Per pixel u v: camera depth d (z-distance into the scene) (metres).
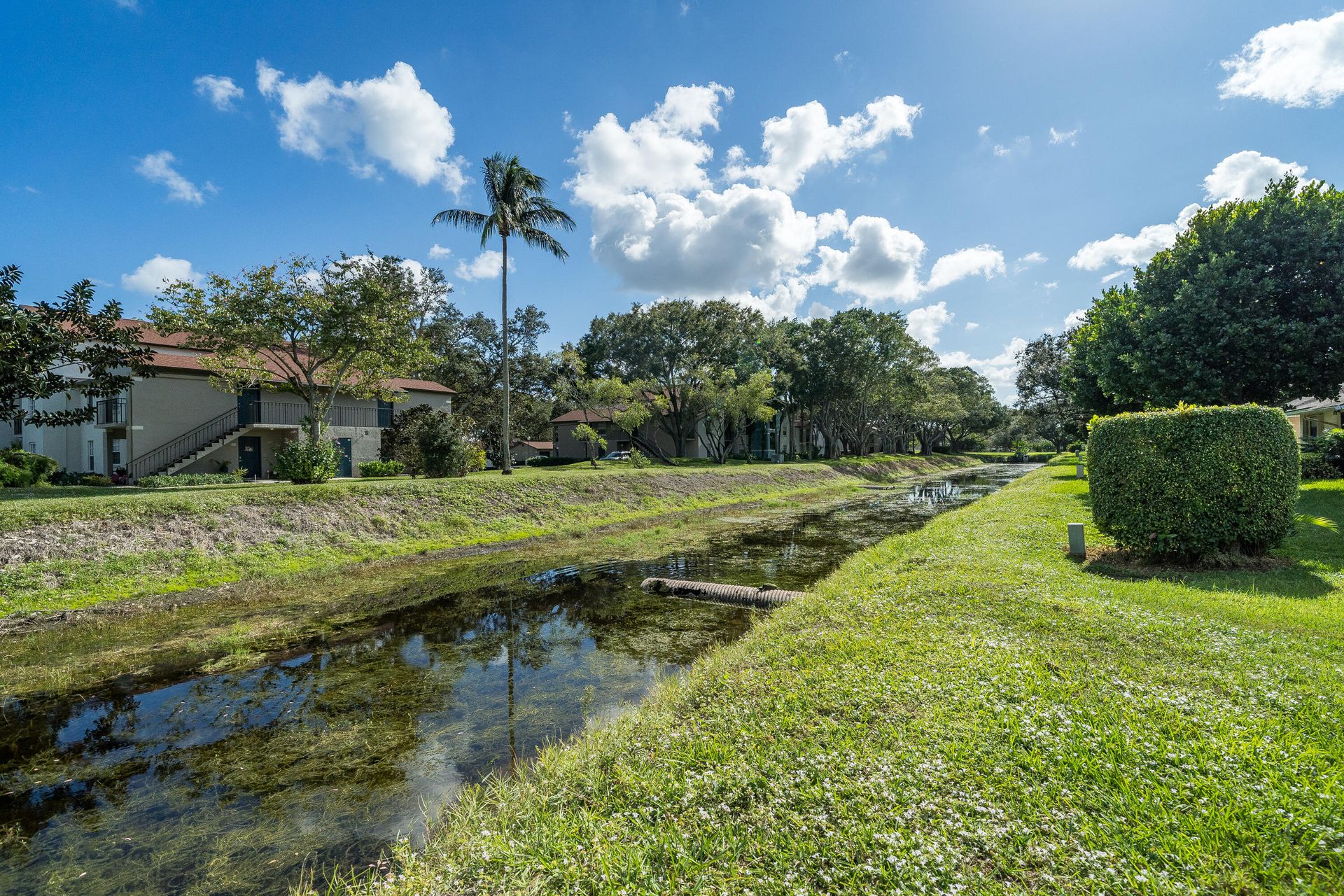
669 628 8.70
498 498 18.39
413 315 23.33
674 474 26.80
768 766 3.53
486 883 2.88
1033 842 2.74
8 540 9.98
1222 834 2.69
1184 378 17.11
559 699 6.18
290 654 7.70
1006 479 42.38
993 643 5.23
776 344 46.00
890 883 2.55
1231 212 17.38
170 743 5.33
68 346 13.78
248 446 25.39
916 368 54.62
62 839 4.00
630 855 2.88
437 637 8.35
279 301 19.44
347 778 4.69
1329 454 18.08
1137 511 8.56
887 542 12.76
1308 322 15.69
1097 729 3.62
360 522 14.67
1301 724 3.61
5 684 6.72
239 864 3.72
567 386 42.84
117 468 23.61
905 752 3.56
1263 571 7.76
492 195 23.83
